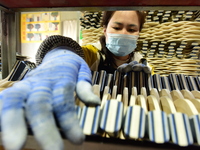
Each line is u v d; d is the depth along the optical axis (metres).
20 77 0.47
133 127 0.23
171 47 1.46
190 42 1.45
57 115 0.24
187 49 1.52
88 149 0.25
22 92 0.25
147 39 1.50
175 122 0.24
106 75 0.43
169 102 0.31
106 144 0.25
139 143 0.25
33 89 0.25
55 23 2.34
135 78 0.43
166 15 1.41
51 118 0.23
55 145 0.21
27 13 2.40
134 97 0.33
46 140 0.21
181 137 0.23
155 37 1.48
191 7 0.41
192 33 1.37
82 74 0.33
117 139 0.26
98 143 0.25
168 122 0.25
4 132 0.20
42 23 2.38
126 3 0.41
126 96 0.35
